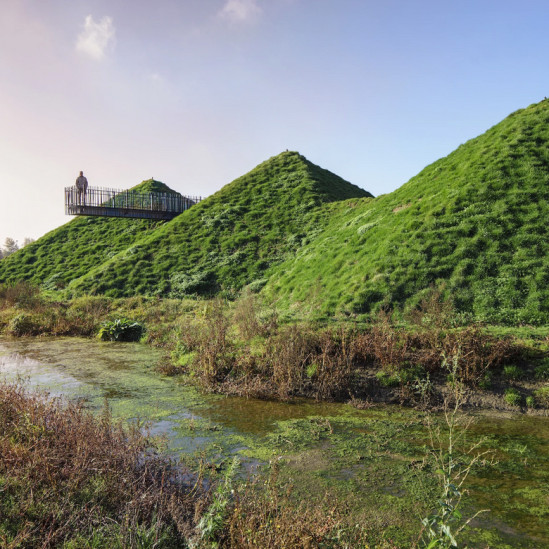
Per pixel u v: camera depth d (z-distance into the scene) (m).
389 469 6.80
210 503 5.23
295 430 8.49
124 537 4.38
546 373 10.31
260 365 11.62
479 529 5.24
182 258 31.83
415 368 10.71
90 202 38.47
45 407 7.18
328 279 20.09
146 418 9.05
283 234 32.84
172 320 20.91
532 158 19.91
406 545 4.86
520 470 6.80
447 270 16.52
